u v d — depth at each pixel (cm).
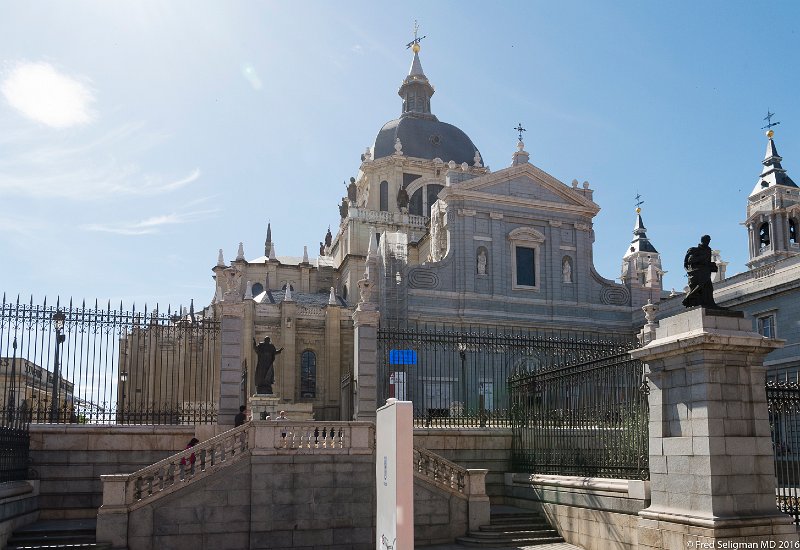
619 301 6294
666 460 1789
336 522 2320
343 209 9369
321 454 2338
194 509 2198
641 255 10925
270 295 7944
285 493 2288
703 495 1659
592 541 2245
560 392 2628
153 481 2209
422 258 7769
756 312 4622
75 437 2528
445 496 2436
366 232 8500
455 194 5950
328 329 7125
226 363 2748
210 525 2206
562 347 3089
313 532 2295
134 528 2131
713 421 1669
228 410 2709
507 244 6056
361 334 2852
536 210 6178
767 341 1712
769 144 6794
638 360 2145
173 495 2184
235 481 2252
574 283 6172
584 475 2414
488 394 4541
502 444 2888
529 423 2794
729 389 1700
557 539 2411
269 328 7194
